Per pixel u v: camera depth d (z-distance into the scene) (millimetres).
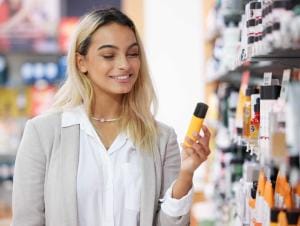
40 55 8109
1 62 7801
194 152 2395
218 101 5012
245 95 2891
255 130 2541
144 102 2637
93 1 7852
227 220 3867
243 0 3381
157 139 2619
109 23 2486
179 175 2443
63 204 2459
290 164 1795
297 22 1791
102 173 2518
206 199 6359
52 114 2596
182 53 7340
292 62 2676
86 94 2602
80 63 2596
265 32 2219
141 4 7398
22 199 2518
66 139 2537
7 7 7730
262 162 2176
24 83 7836
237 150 3957
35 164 2525
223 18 4109
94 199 2494
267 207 2232
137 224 2559
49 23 7777
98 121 2641
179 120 7340
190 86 7348
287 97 1973
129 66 2471
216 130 5105
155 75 7340
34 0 7754
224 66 4012
